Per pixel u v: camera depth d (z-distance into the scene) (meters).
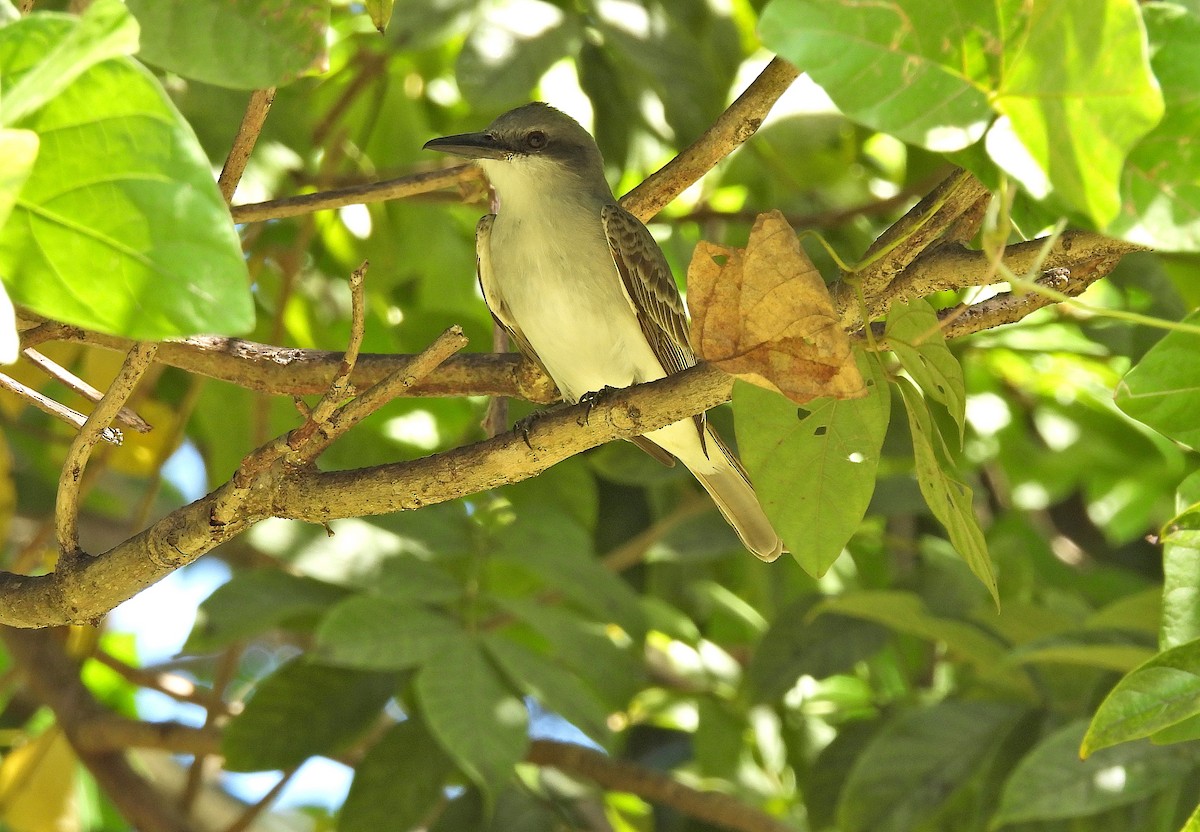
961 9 4.20
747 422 5.98
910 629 10.55
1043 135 4.17
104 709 12.35
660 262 10.66
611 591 10.17
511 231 10.65
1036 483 16.52
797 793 12.92
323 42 4.56
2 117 3.57
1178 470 15.66
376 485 6.38
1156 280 10.68
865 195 14.89
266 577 10.27
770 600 12.91
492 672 9.23
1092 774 8.69
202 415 12.02
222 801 15.61
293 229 13.02
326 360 8.69
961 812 10.25
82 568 6.41
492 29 10.57
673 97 10.88
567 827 11.08
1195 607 5.34
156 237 3.94
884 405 5.96
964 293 12.21
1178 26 4.36
